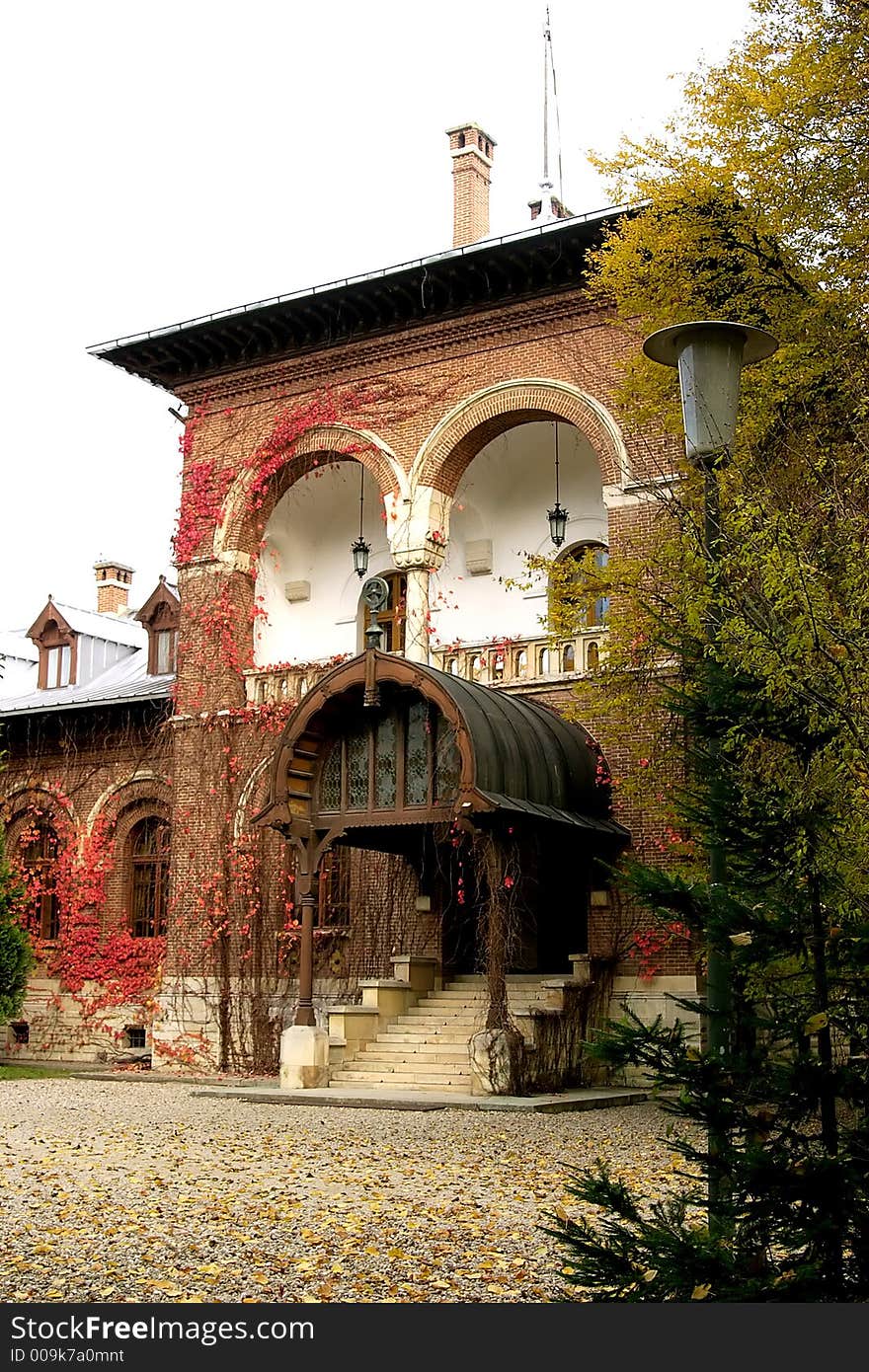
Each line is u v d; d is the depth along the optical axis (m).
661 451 21.83
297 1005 22.19
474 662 24.02
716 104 16.16
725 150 15.94
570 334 23.61
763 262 15.96
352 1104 18.56
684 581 10.69
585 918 24.42
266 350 27.00
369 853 24.50
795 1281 5.76
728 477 11.80
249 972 25.16
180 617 27.38
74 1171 12.55
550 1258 8.74
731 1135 6.28
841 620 7.66
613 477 22.58
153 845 29.31
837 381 14.48
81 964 29.16
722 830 6.64
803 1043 6.28
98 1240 9.30
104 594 41.66
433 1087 20.08
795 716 6.90
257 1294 7.82
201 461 27.61
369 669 19.75
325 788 20.86
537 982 22.53
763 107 15.31
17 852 30.94
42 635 35.19
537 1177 12.15
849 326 14.83
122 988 28.44
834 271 15.31
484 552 27.05
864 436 12.35
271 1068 24.47
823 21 15.42
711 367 9.30
